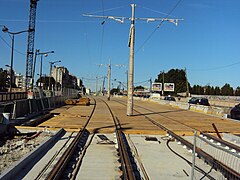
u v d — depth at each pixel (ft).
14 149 39.32
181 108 149.59
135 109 133.39
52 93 157.28
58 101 143.84
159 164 34.22
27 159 31.32
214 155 35.42
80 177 27.91
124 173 27.61
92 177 27.94
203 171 31.50
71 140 46.85
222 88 444.96
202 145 40.22
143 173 30.25
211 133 59.00
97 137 51.13
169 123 75.72
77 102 154.20
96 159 35.22
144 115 98.58
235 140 52.75
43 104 106.32
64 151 37.58
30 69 299.17
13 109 67.72
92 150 40.37
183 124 74.54
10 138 49.19
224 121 86.28
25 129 56.18
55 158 34.27
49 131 54.65
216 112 111.34
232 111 104.17
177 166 33.53
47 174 27.63
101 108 131.75
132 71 93.40
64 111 106.93
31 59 301.02
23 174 27.73
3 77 328.90
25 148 39.68
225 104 217.97
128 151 40.50
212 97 329.11
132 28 92.48
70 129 57.16
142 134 56.08
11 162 31.71
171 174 30.22
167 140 50.21
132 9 91.97
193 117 96.89
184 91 417.08
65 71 411.34
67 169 30.40
